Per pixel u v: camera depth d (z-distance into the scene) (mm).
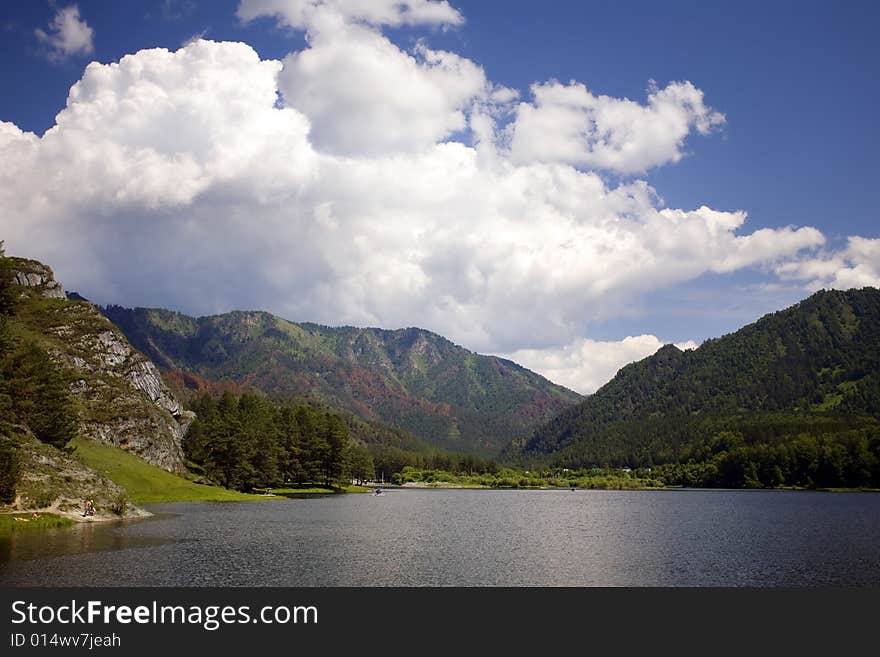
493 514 146250
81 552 64750
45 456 100250
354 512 136250
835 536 96250
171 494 147125
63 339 186875
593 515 144625
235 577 55906
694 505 186000
